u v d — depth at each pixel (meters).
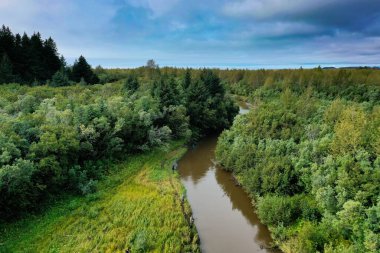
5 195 24.67
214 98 72.25
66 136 31.48
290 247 25.05
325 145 31.89
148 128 47.88
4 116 32.91
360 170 26.44
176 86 67.12
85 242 23.61
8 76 64.06
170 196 32.62
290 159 33.28
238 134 47.28
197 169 45.06
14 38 78.50
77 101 47.66
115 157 41.28
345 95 97.44
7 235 23.77
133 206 29.59
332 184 27.14
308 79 116.00
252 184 33.88
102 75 97.06
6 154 25.53
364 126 33.06
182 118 55.97
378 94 86.88
